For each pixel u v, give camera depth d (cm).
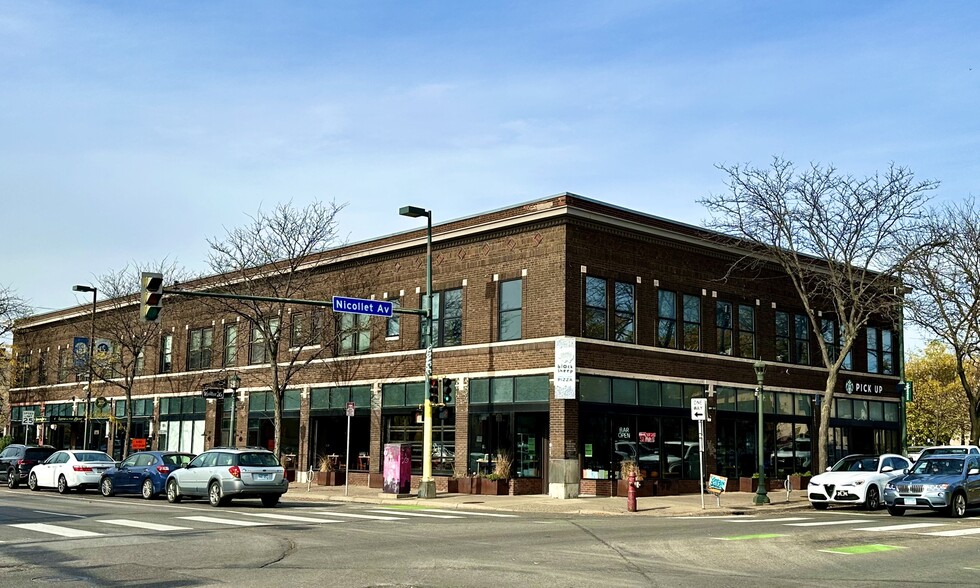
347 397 4197
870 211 3525
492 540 1859
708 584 1312
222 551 1636
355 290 4219
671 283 3791
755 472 4012
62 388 6262
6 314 6088
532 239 3534
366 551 1648
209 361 5053
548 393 3384
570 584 1290
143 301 2566
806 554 1678
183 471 2939
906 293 4066
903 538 1953
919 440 7531
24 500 3038
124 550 1641
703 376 3847
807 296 3778
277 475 2838
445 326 3822
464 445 3644
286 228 4241
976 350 4259
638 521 2458
